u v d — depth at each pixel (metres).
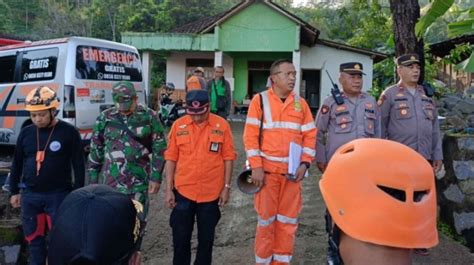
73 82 7.04
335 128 3.78
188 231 3.45
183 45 15.70
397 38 4.80
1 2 40.19
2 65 7.88
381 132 3.95
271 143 3.42
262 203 3.42
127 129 3.55
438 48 11.98
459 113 7.87
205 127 3.46
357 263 1.05
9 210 4.16
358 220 1.03
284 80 3.41
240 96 17.92
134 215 1.17
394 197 1.01
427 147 4.00
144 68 16.25
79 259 1.03
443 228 4.69
